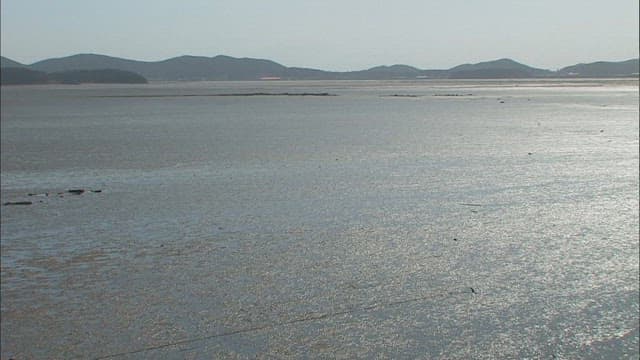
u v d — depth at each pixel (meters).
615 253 13.08
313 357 9.01
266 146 30.39
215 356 9.09
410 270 12.34
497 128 37.91
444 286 11.48
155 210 17.52
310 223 15.89
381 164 24.50
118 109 64.38
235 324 10.09
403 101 75.75
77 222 16.39
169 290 11.55
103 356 9.21
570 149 27.58
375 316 10.28
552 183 20.09
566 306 10.52
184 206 17.89
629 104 62.12
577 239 14.07
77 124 45.12
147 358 9.10
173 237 14.86
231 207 17.70
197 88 155.12
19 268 12.98
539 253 13.18
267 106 67.38
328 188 20.02
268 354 9.12
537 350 9.13
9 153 29.11
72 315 10.61
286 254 13.44
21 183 21.97
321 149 29.03
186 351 9.27
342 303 10.81
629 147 27.83
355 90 126.00
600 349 9.12
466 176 21.61
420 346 9.28
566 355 8.98
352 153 27.58
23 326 10.25
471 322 10.02
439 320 10.10
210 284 11.79
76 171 24.08
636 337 9.42
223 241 14.46
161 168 24.42
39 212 17.48
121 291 11.56
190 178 22.22
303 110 59.31
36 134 37.84
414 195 18.80
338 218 16.31
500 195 18.55
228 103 75.19
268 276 12.14
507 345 9.28
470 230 14.98
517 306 10.56
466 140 31.75
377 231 15.04
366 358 8.98
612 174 21.36
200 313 10.51
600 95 85.62
